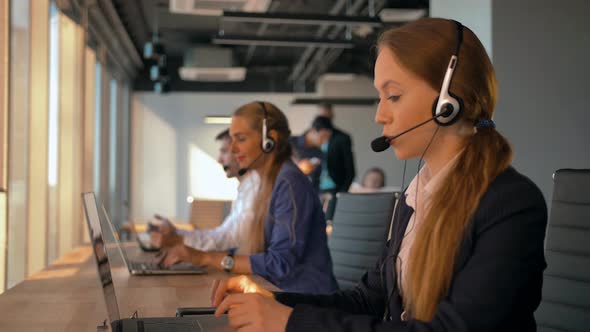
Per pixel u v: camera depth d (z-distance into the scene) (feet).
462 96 3.65
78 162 23.93
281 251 7.41
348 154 23.72
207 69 38.11
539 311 5.31
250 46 41.19
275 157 8.30
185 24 37.63
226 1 22.54
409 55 3.68
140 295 5.94
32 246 17.39
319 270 7.60
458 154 3.68
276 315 3.53
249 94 46.34
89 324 4.57
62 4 21.84
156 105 45.06
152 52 31.32
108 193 33.19
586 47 13.78
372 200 9.31
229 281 4.81
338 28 35.96
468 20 14.56
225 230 8.47
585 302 5.03
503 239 3.35
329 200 15.60
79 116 23.97
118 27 30.96
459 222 3.50
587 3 13.79
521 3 13.74
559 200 5.38
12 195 14.65
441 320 3.29
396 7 22.67
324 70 44.80
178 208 44.93
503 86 13.64
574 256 5.17
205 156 45.39
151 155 44.78
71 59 24.07
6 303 5.46
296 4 34.24
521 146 13.62
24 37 15.84
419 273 3.60
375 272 4.67
